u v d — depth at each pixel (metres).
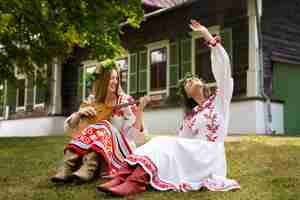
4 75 11.95
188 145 3.62
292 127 12.66
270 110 11.55
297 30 13.59
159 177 3.49
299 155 5.47
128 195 3.36
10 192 3.74
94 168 3.93
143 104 4.20
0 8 9.88
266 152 5.80
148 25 15.87
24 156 6.17
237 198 3.32
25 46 11.32
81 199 3.36
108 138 3.98
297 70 13.17
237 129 11.68
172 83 14.71
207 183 3.62
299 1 13.79
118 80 4.26
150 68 15.72
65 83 19.30
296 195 3.43
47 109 19.28
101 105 4.19
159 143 3.57
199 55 13.85
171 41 14.89
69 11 10.53
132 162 3.46
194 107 3.94
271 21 12.73
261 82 11.79
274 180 4.04
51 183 4.07
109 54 11.62
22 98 21.50
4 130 22.31
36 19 10.20
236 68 12.35
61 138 9.61
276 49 12.70
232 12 12.70
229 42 12.67
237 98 11.73
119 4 11.62
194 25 3.82
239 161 5.21
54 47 11.26
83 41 11.73
